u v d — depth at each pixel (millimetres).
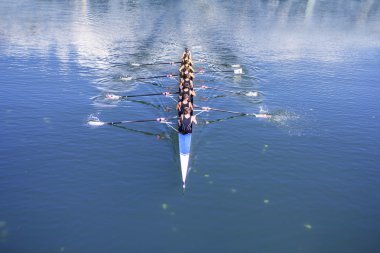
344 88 28672
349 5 76938
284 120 22547
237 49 38750
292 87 28375
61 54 33844
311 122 22453
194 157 18250
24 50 34312
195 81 28906
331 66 34344
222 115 22922
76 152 18344
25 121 21047
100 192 15672
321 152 19203
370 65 35156
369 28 53344
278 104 25031
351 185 16750
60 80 27500
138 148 18922
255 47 39969
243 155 18609
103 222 14102
